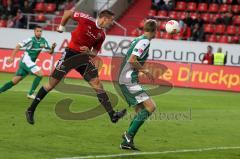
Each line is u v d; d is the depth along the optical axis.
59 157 23.92
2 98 43.72
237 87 61.34
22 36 79.50
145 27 25.92
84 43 28.02
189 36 75.62
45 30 78.50
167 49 72.19
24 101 42.50
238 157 26.05
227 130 33.97
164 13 81.19
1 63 69.81
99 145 27.25
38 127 31.34
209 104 47.34
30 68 43.38
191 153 26.42
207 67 62.94
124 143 26.48
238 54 70.19
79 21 27.97
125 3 85.12
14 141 27.06
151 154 25.64
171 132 32.28
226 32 77.12
